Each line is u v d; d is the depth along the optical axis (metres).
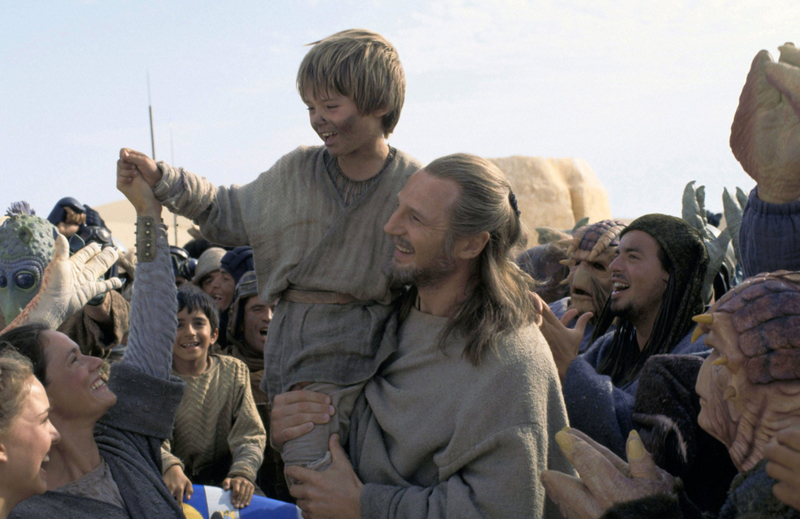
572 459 1.68
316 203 2.19
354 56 1.99
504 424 1.98
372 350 2.20
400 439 2.10
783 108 1.68
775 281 1.48
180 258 5.66
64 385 1.89
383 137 2.20
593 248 3.50
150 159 2.16
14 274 2.71
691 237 2.95
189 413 3.46
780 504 1.35
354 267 2.16
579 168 17.89
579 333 2.62
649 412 2.13
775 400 1.40
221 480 3.59
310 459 2.13
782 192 1.77
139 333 2.25
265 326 4.43
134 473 2.04
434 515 1.96
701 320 1.52
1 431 1.54
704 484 2.02
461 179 2.07
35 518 1.80
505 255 2.19
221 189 2.26
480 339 2.06
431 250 2.07
